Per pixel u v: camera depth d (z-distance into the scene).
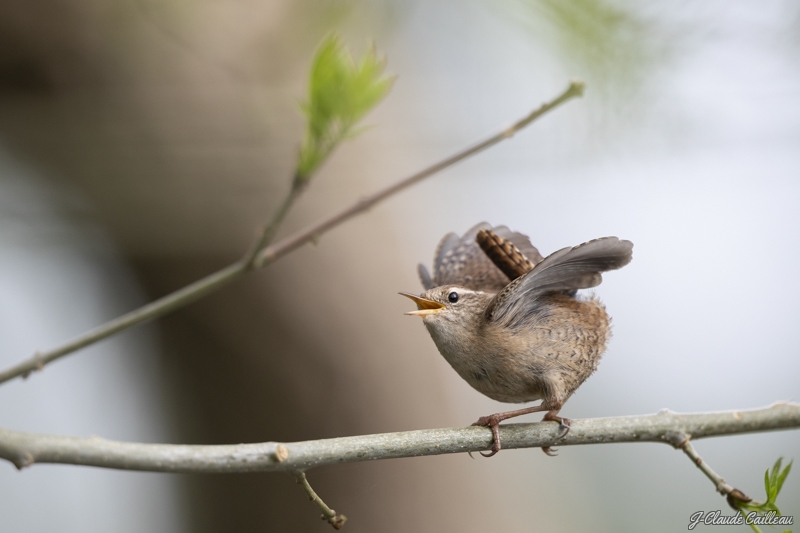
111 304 10.30
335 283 10.07
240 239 9.82
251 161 9.72
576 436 4.82
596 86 6.92
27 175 9.52
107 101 9.36
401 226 10.78
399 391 10.12
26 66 9.10
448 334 5.85
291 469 4.23
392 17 7.42
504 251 5.99
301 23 8.15
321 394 9.90
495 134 5.30
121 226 9.55
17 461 3.66
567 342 5.69
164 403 10.23
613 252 5.23
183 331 10.05
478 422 4.93
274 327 9.86
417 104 9.39
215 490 9.69
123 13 8.84
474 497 9.93
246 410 10.01
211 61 9.08
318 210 10.12
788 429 4.75
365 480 9.34
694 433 4.75
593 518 10.60
